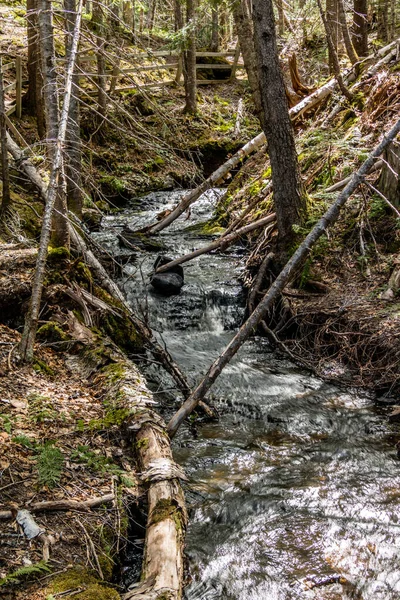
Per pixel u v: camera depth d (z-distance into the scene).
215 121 19.95
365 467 5.36
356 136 10.95
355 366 7.20
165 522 3.83
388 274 8.30
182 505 4.11
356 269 8.62
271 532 4.47
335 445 5.75
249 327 5.56
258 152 12.39
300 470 5.31
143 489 4.27
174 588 3.30
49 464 4.16
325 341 7.64
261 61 8.41
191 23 15.12
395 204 8.96
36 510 3.79
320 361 7.41
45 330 6.43
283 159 8.64
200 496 4.90
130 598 3.21
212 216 13.47
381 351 7.02
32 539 3.56
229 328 8.77
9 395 5.11
